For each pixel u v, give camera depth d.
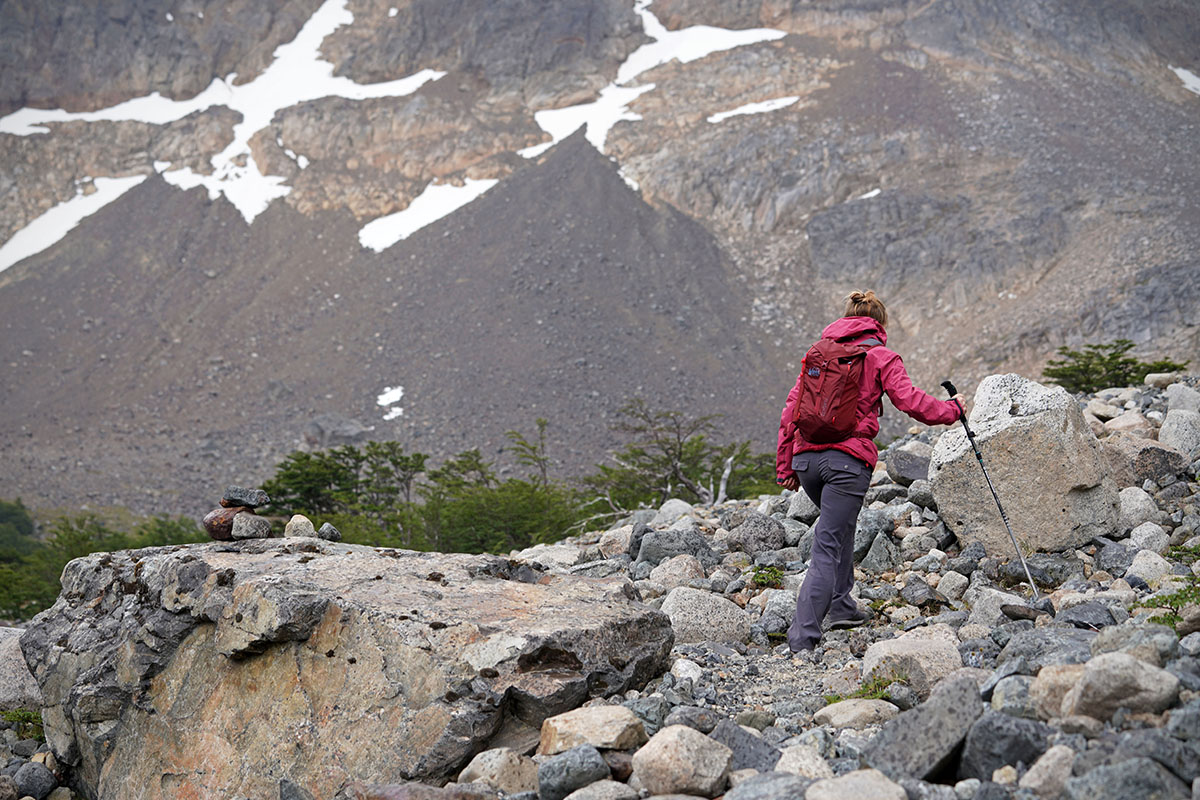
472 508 32.31
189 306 138.00
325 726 4.02
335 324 130.38
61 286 143.75
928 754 2.99
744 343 117.69
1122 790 2.42
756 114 161.38
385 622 4.19
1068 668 3.21
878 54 173.88
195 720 4.45
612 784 3.19
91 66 192.00
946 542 6.45
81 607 5.43
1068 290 106.69
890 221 129.88
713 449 32.41
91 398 118.12
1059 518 5.88
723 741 3.46
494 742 3.91
